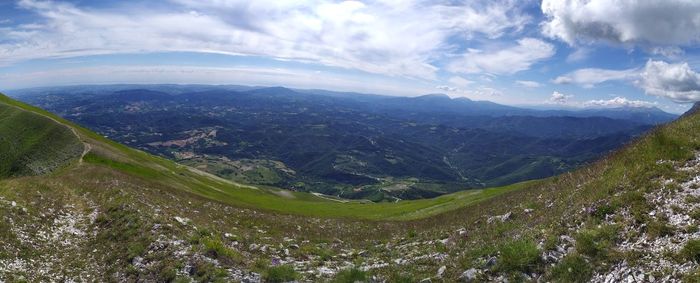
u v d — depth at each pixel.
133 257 20.70
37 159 84.00
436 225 37.06
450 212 43.91
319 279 18.55
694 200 14.91
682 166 18.34
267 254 24.28
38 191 32.00
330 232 38.28
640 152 21.80
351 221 46.50
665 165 18.72
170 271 18.28
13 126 94.06
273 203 81.75
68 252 22.88
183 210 35.72
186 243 21.89
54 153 86.69
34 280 18.83
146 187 45.59
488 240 20.25
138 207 29.12
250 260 21.67
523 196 33.38
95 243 23.98
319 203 87.62
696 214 13.80
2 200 26.55
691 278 10.92
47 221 26.47
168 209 32.66
